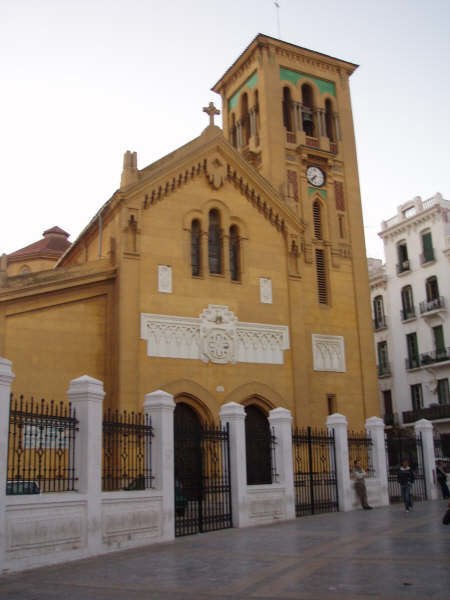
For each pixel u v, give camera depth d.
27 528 13.55
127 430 17.84
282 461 23.91
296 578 11.82
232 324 31.36
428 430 32.06
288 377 32.31
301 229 34.69
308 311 34.88
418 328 54.44
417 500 30.97
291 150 37.97
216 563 13.80
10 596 10.73
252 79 40.38
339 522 21.66
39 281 27.88
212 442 21.62
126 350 28.27
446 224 53.16
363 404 35.16
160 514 18.02
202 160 32.47
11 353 26.83
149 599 10.41
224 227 32.50
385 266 58.69
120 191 29.73
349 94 41.44
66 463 16.53
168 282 30.16
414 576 11.71
